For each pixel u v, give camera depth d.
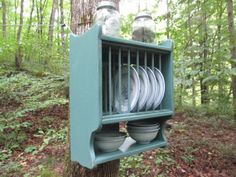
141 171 3.30
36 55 9.41
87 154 1.55
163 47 1.81
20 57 8.98
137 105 1.71
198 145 4.30
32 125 4.81
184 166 3.64
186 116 6.10
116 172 2.07
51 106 5.73
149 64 1.93
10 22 12.88
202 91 6.87
